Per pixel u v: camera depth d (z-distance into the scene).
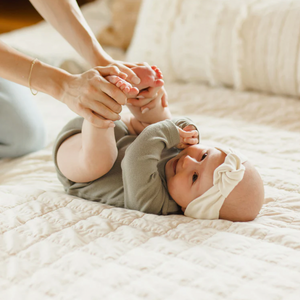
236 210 1.00
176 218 1.01
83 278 0.76
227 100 1.94
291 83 1.86
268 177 1.22
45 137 1.51
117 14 2.62
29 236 0.90
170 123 1.10
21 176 1.31
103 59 1.19
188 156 1.07
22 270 0.79
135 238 0.89
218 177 0.99
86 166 1.09
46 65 1.04
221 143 1.50
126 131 1.23
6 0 4.25
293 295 0.71
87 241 0.89
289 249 0.86
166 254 0.83
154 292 0.71
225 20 1.99
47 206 1.04
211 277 0.75
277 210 1.05
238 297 0.70
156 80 1.08
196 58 2.11
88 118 0.98
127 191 1.06
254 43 1.92
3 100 1.37
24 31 2.98
